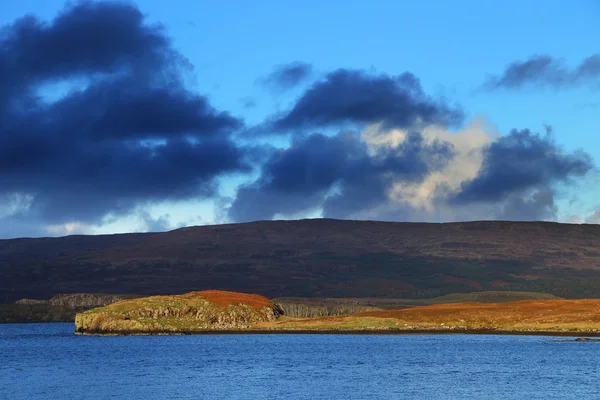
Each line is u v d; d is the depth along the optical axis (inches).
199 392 6437.0
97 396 6284.5
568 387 6540.4
